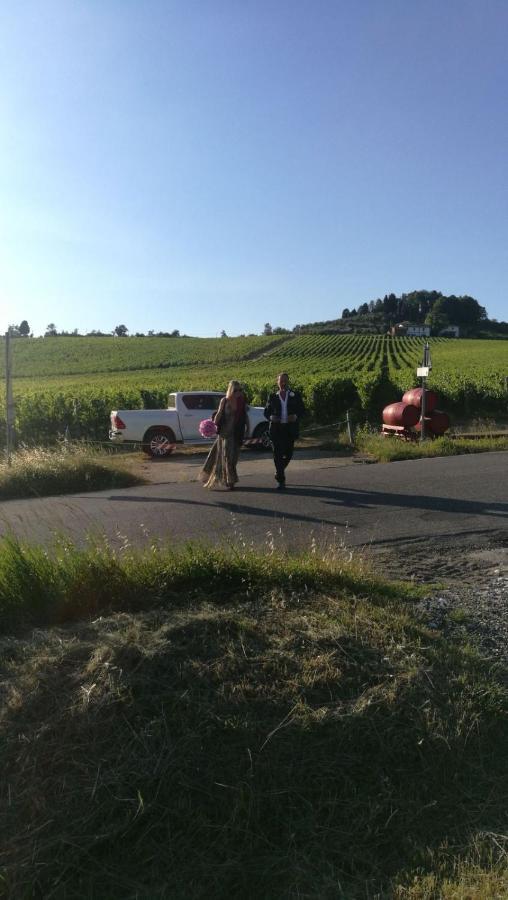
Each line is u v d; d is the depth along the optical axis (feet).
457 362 213.66
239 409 32.86
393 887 8.27
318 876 8.39
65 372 255.91
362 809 9.28
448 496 30.42
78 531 23.88
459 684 11.64
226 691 10.48
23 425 72.43
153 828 8.69
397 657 11.93
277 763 9.53
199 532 23.62
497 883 8.27
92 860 8.30
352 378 90.07
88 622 12.78
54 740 9.43
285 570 15.33
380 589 16.01
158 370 253.24
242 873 8.36
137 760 9.29
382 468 39.34
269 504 29.09
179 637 11.69
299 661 11.35
